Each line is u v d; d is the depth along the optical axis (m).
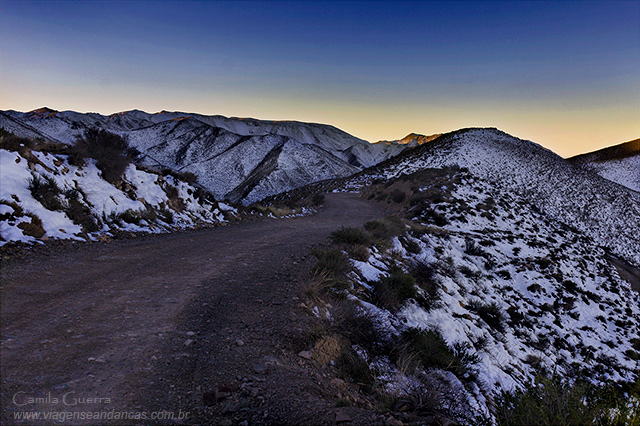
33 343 3.81
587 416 3.20
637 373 12.91
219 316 5.27
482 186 45.81
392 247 14.80
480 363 7.65
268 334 4.83
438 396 4.29
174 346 4.14
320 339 4.93
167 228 12.70
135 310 5.12
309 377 3.90
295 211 29.19
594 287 22.70
